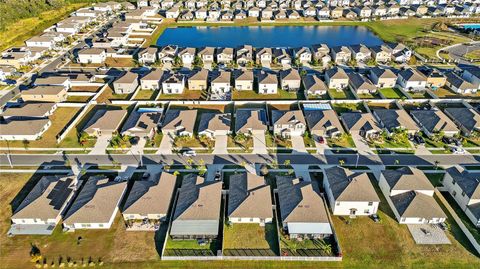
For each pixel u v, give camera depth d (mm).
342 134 86875
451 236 60938
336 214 65312
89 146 85062
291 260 57312
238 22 192250
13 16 174500
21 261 57125
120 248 59219
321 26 189125
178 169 77062
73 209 63844
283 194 67125
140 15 190375
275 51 138250
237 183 69375
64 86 108938
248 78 111500
